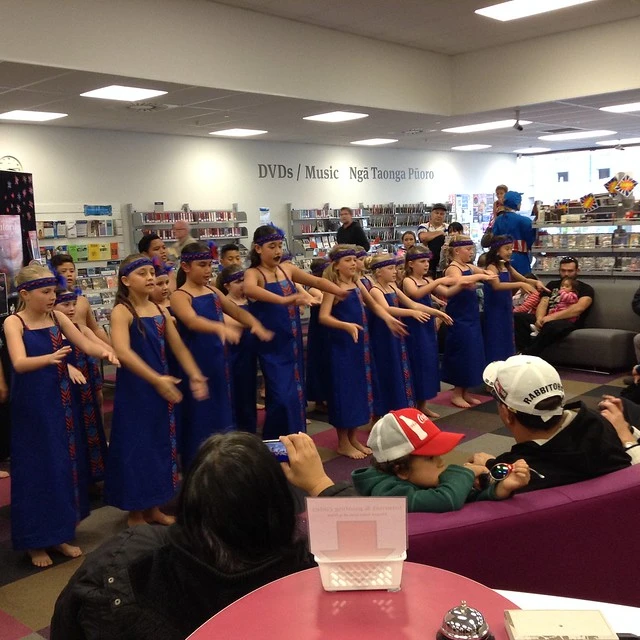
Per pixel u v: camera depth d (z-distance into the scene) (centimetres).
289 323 442
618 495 180
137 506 348
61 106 777
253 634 100
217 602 112
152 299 399
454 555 167
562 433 193
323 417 588
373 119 1003
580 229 1043
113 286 975
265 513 112
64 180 953
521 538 172
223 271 507
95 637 112
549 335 715
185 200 1106
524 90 924
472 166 1698
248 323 418
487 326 602
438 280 539
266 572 114
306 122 1008
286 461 171
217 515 110
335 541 112
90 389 389
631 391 415
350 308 468
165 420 354
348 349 468
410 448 180
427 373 538
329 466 459
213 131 1059
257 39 746
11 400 323
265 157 1227
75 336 331
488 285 598
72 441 333
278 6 727
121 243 1018
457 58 988
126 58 635
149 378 339
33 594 307
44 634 275
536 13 778
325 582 111
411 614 106
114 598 111
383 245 1445
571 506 175
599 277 798
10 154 897
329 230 1330
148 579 114
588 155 1723
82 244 963
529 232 838
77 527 378
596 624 103
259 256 441
